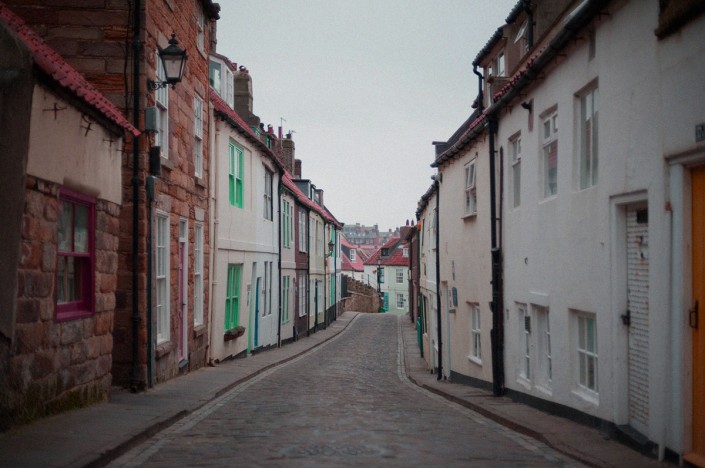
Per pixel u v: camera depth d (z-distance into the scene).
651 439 7.64
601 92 9.19
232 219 20.97
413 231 42.22
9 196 7.56
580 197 10.11
